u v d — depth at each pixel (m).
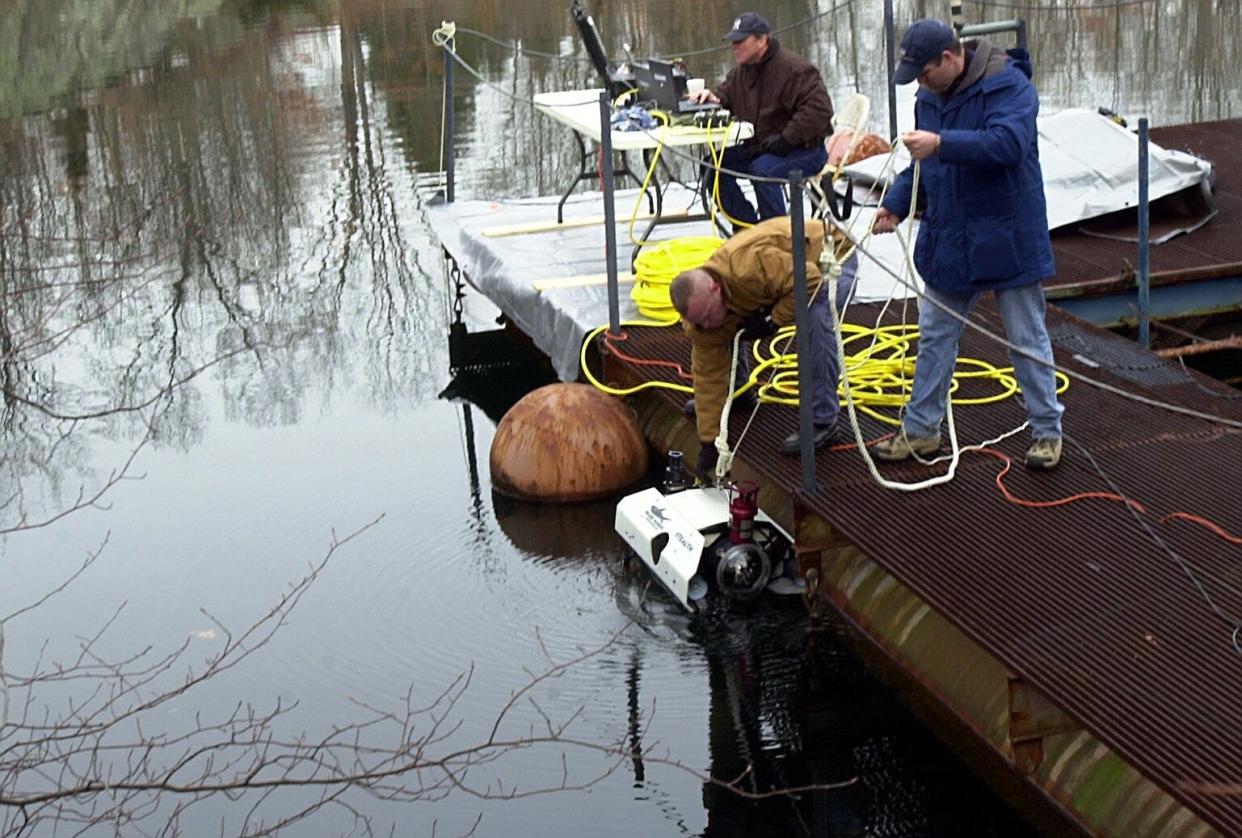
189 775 5.01
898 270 7.82
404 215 12.29
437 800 4.80
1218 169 9.40
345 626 5.99
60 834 4.71
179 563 6.64
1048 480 5.33
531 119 15.29
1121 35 17.64
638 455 7.09
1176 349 7.39
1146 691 4.00
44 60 18.80
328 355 9.41
